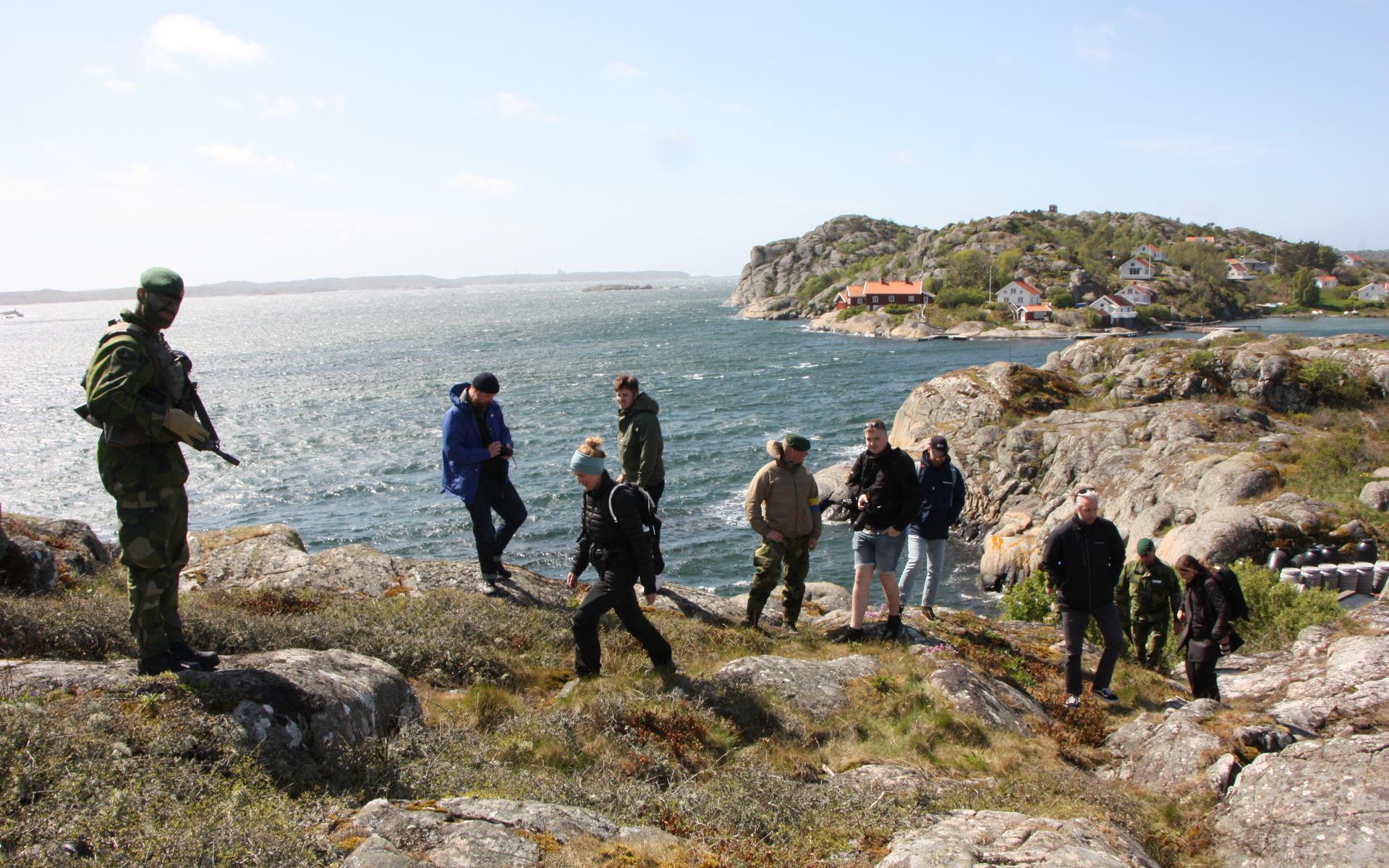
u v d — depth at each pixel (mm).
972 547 30203
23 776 3178
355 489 37031
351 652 5504
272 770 3941
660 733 5664
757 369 75312
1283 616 12102
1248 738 5953
